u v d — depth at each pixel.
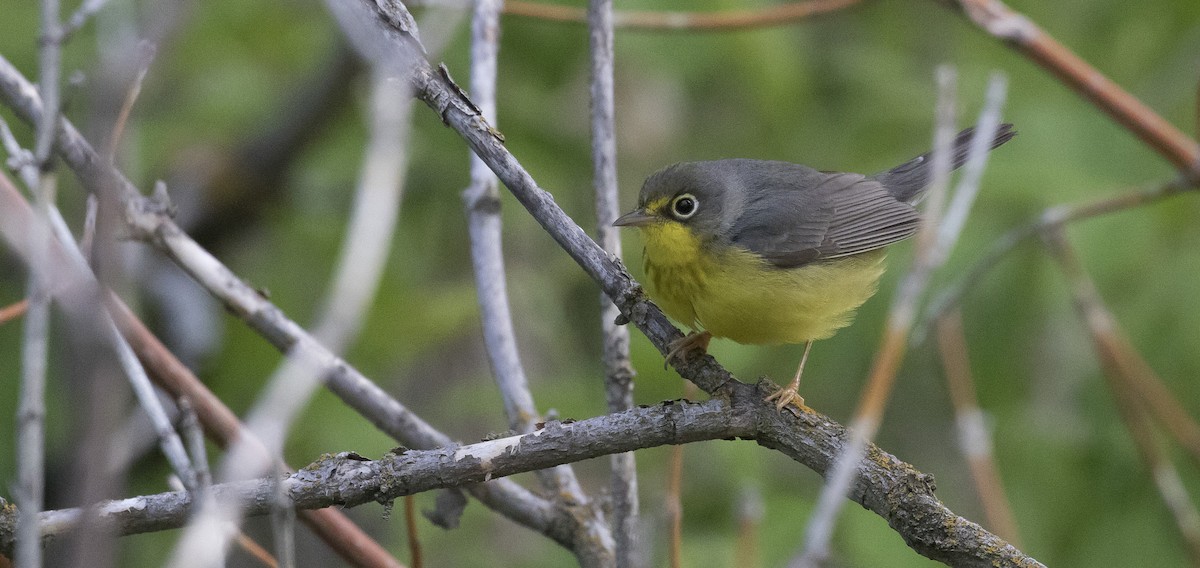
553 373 13.05
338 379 7.91
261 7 13.38
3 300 11.16
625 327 7.83
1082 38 13.68
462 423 12.74
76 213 6.92
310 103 13.44
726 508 11.89
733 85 14.08
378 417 7.92
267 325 7.87
